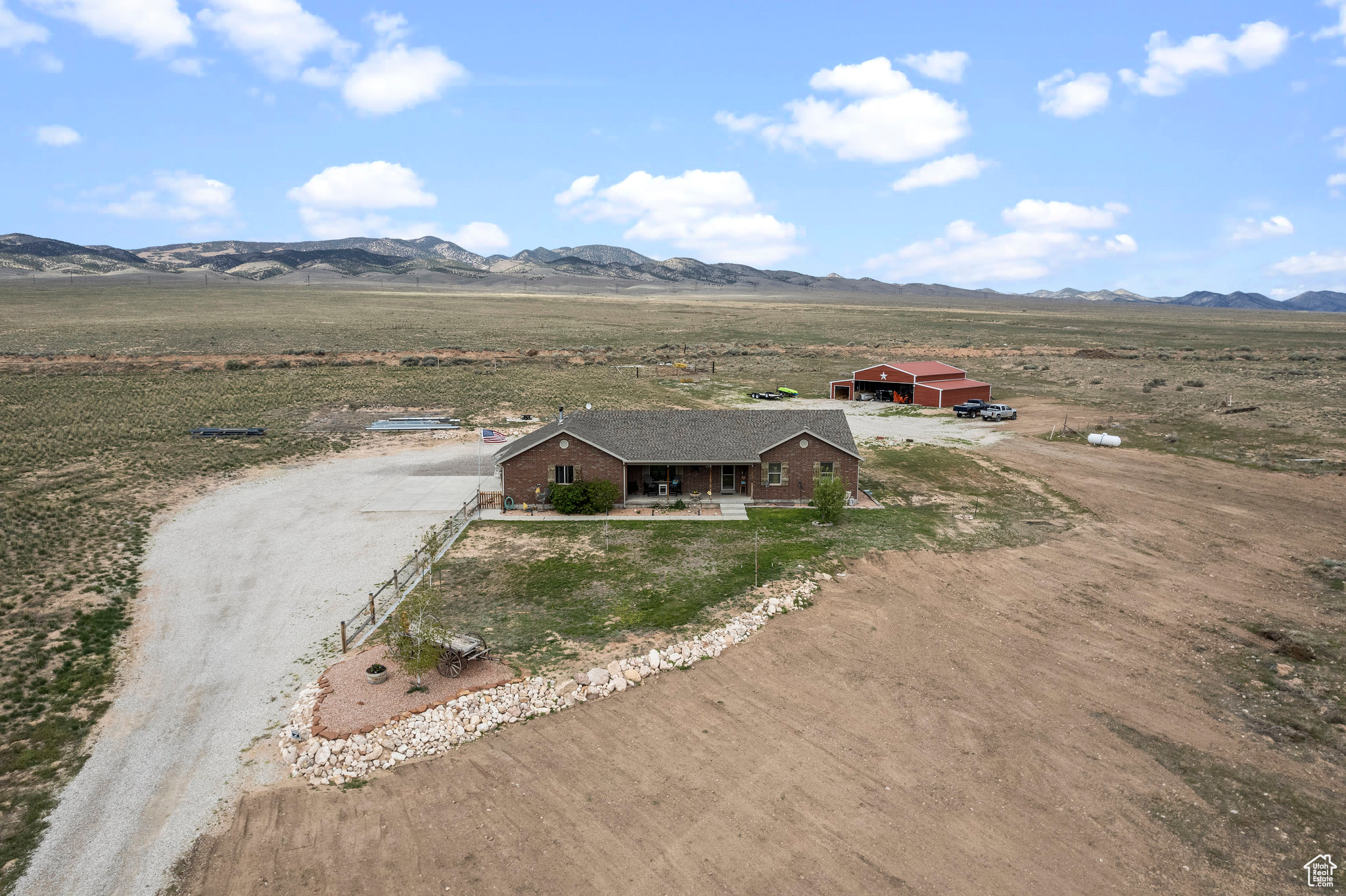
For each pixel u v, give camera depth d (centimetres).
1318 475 4725
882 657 2573
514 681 2344
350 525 3925
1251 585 3158
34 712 2194
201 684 2370
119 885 1591
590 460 4109
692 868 1652
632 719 2195
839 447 4197
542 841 1725
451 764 1997
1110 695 2355
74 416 5909
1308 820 1809
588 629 2703
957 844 1733
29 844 1695
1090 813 1838
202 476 4753
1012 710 2270
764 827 1777
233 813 1809
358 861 1664
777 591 3041
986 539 3734
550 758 2020
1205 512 4131
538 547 3534
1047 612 2936
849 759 2030
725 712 2238
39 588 3005
